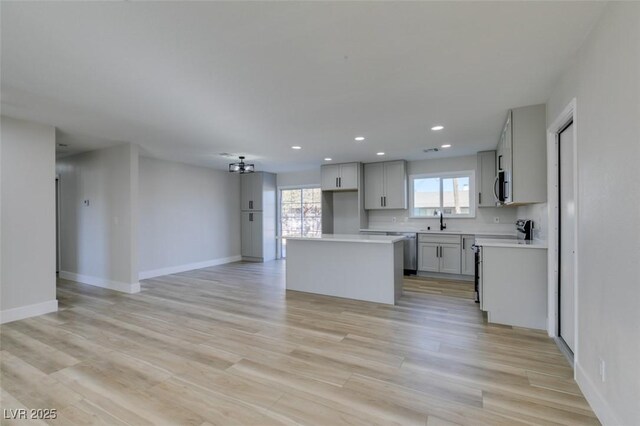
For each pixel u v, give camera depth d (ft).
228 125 12.47
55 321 11.54
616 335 5.28
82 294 15.38
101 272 16.92
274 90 9.00
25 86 8.62
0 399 6.72
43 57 7.04
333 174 22.03
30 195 12.05
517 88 8.94
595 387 6.13
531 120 10.31
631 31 4.73
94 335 10.21
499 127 12.81
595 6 5.45
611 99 5.40
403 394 6.84
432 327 10.77
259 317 11.94
